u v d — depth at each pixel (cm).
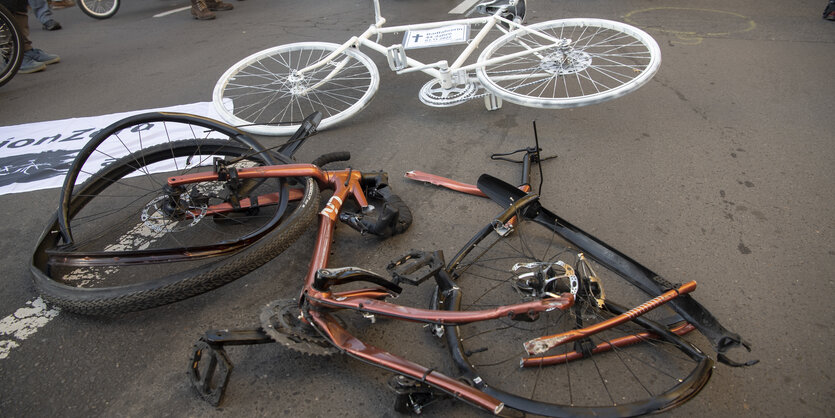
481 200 323
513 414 178
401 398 191
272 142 408
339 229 306
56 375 228
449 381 179
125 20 792
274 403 208
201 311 255
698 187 322
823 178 321
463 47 568
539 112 427
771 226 285
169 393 217
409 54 560
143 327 249
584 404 201
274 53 445
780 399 198
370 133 414
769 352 216
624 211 305
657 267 263
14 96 538
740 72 468
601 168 347
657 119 402
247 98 491
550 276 198
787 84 440
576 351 208
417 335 234
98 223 330
